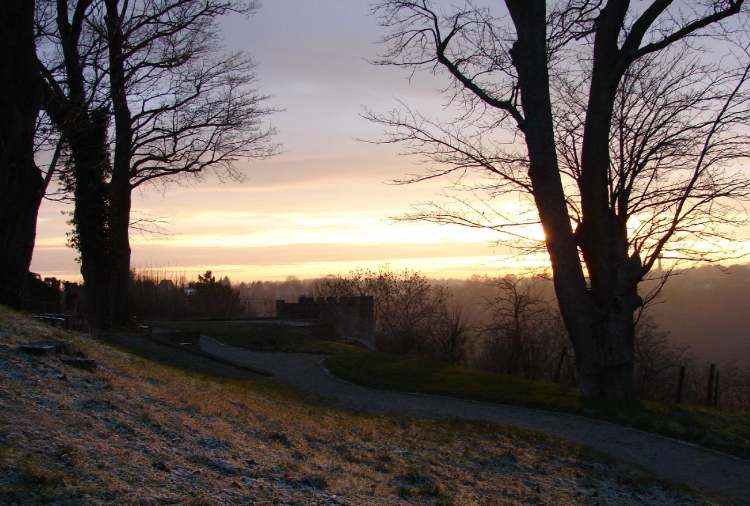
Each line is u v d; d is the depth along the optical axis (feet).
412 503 25.36
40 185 56.85
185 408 31.37
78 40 70.85
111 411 26.37
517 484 32.37
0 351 30.22
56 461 19.48
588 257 65.41
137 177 99.66
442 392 69.51
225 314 183.32
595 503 31.27
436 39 71.10
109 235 88.38
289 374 78.89
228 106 101.19
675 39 61.21
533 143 64.44
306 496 22.77
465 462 35.27
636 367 116.47
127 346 69.00
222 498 20.35
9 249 54.34
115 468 20.35
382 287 154.92
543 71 63.98
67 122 64.59
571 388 69.67
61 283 91.04
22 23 53.93
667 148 67.41
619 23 61.67
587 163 64.23
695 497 35.55
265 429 32.19
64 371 30.19
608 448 47.57
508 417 57.88
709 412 59.31
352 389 70.85
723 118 64.95
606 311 64.28
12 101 53.93
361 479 27.09
